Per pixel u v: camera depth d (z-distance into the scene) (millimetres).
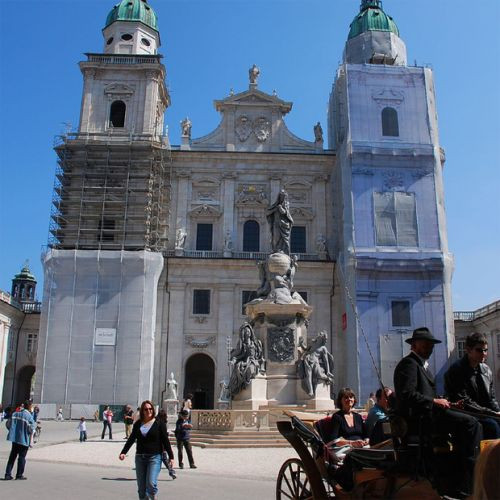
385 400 9023
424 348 6664
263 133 54562
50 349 44844
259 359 22562
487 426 6098
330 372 22562
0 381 50875
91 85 53312
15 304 55188
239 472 14547
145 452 8766
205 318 48969
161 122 57500
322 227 52750
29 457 19016
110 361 44688
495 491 5148
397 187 48344
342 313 48625
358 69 51031
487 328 51250
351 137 49062
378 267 46156
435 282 46438
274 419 21156
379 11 59469
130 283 46219
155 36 57906
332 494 8172
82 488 11891
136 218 49469
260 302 23297
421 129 50125
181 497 10773
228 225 52000
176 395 43375
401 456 6422
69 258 46469
